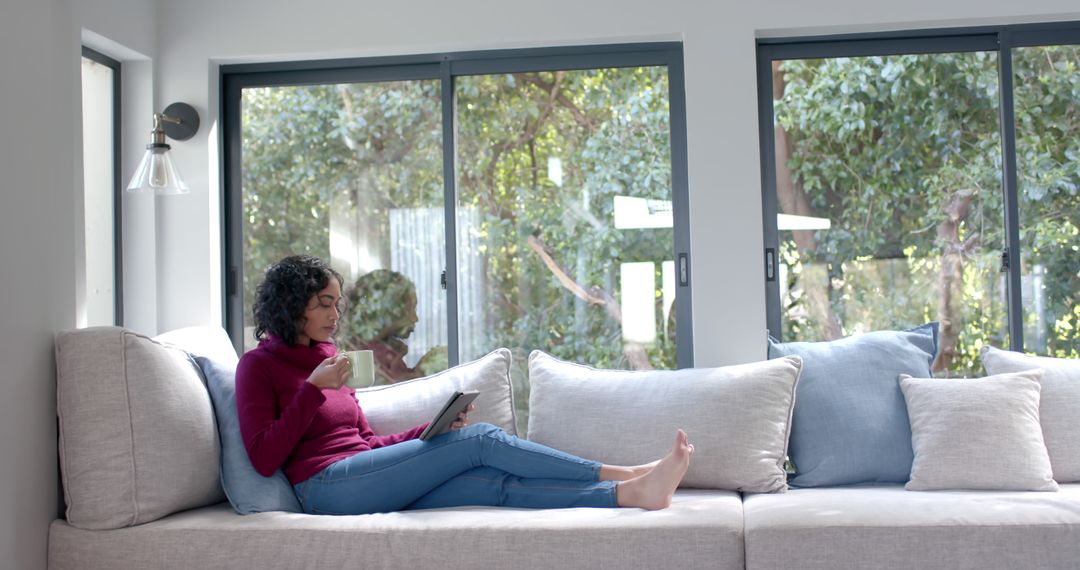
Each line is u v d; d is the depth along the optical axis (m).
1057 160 3.52
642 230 3.64
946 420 2.87
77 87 3.05
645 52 3.63
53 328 2.80
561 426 3.11
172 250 3.64
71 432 2.68
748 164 3.46
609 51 3.64
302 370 2.90
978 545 2.34
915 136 3.57
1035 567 2.31
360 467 2.72
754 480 2.89
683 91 3.61
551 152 3.70
